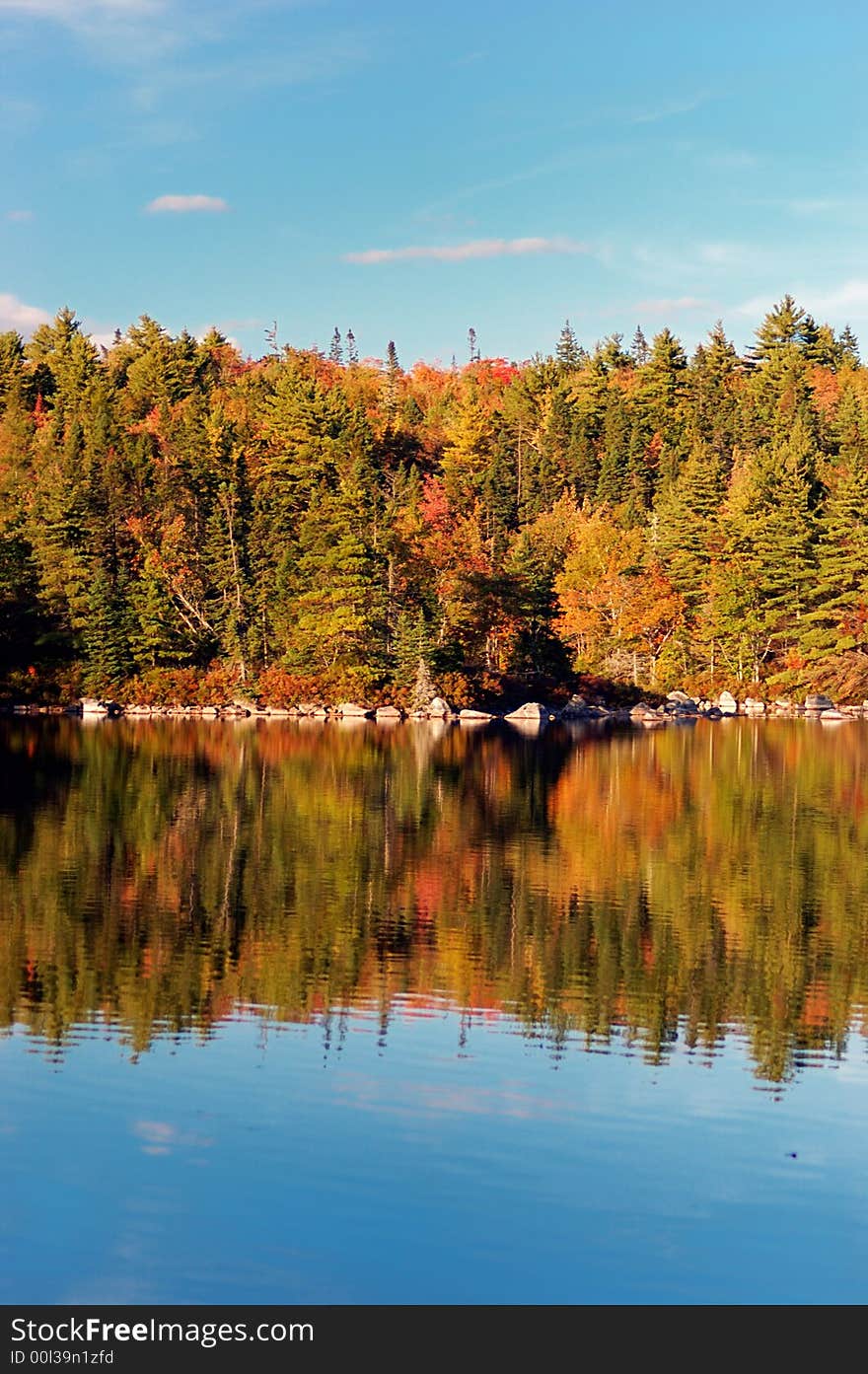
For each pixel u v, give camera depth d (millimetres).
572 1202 19125
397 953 32156
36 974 29594
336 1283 17125
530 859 45344
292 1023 26578
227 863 43156
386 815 55312
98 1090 22734
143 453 148750
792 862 45469
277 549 134625
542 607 134625
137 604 127625
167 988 28703
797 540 143625
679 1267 17609
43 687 124000
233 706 125062
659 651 148875
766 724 125938
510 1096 22938
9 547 126375
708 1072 24328
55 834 47875
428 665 125625
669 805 60656
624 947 33188
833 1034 26688
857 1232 18531
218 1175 19656
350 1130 21297
